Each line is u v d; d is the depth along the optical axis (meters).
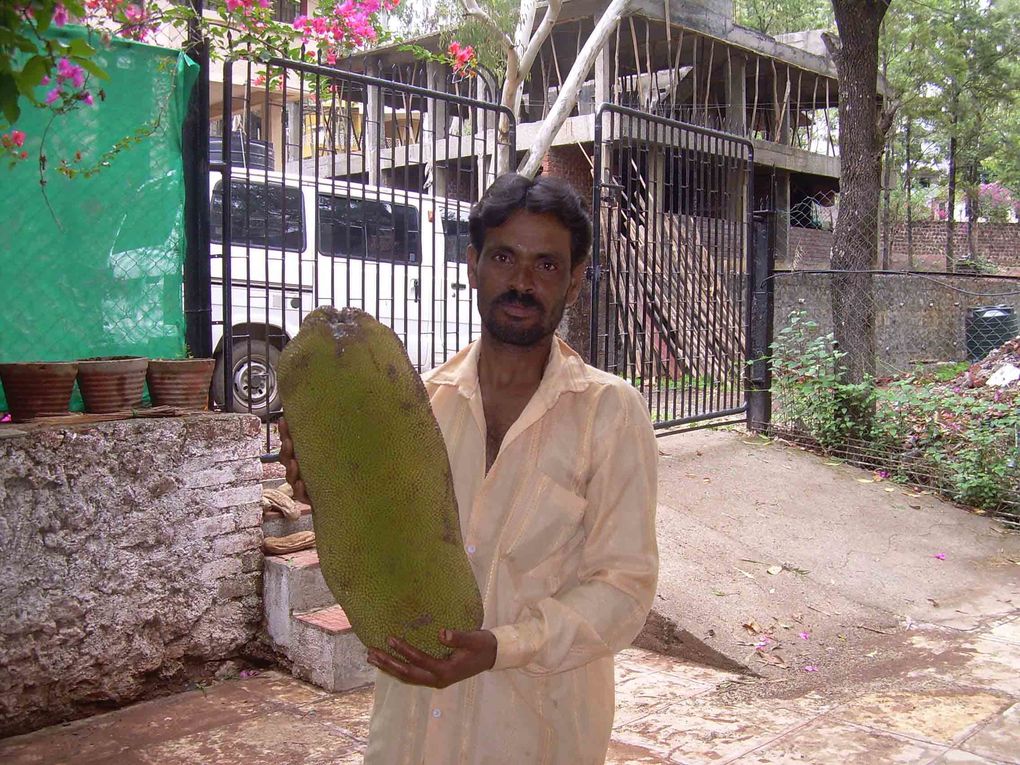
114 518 3.58
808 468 6.59
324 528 1.35
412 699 1.61
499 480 1.58
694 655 4.18
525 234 1.56
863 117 7.28
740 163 7.26
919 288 12.14
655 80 13.61
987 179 23.72
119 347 4.08
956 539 5.69
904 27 15.95
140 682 3.69
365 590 1.33
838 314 7.30
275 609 4.01
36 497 3.37
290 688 3.83
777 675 3.96
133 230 4.08
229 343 4.36
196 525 3.84
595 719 1.63
